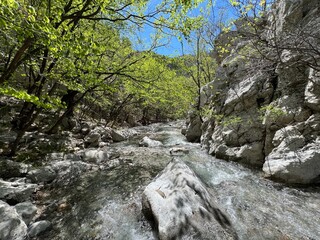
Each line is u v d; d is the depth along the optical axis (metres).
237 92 12.77
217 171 9.43
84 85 9.65
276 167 8.05
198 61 17.75
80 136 16.05
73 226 5.42
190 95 15.95
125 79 12.01
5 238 4.40
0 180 6.61
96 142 15.09
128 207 6.30
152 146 15.35
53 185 7.79
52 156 10.25
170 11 7.19
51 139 12.98
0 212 4.79
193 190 5.77
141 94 12.24
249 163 9.90
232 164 10.30
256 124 10.55
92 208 6.31
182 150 13.14
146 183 8.17
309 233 4.98
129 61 13.14
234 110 12.47
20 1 3.65
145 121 44.25
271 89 10.96
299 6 9.62
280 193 7.10
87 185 7.98
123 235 5.06
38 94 9.48
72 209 6.25
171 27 7.27
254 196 6.91
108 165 10.38
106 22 10.95
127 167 10.12
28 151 10.32
